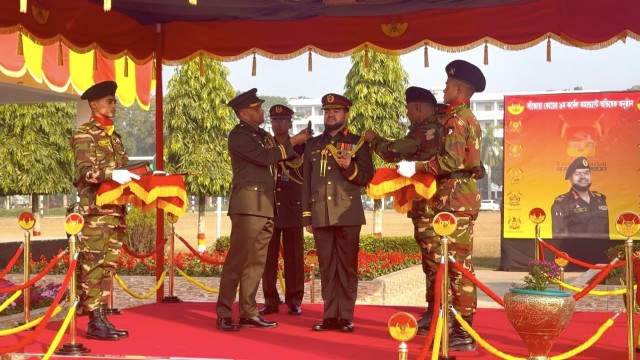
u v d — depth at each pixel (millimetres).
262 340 8516
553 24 11156
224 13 11516
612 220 23500
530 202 24172
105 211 8617
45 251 24344
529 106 24031
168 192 8672
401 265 18656
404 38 11711
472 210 7730
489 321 9938
